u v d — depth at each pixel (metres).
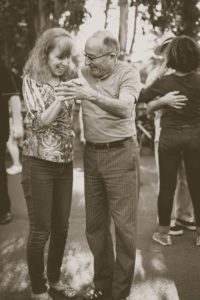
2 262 4.77
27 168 3.71
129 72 3.71
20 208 6.63
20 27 10.63
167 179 5.01
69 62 3.66
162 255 4.92
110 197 3.87
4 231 5.69
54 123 3.65
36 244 3.78
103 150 3.79
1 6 9.91
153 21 5.96
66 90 3.43
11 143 8.62
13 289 4.21
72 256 4.94
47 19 9.55
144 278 4.41
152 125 10.24
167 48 4.93
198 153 4.88
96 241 4.02
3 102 5.66
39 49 3.61
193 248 5.11
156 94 4.85
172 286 4.25
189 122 4.82
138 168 3.89
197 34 7.60
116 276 3.92
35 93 3.61
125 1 8.98
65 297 4.09
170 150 4.92
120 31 9.16
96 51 3.60
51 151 3.65
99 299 4.05
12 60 11.09
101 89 3.73
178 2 6.69
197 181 4.98
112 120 3.73
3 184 5.93
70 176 3.87
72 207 6.67
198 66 4.77
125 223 3.82
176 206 5.63
